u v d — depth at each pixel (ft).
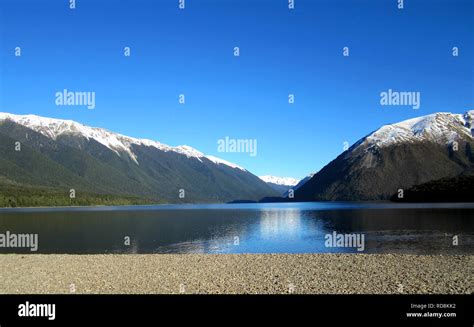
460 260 105.50
